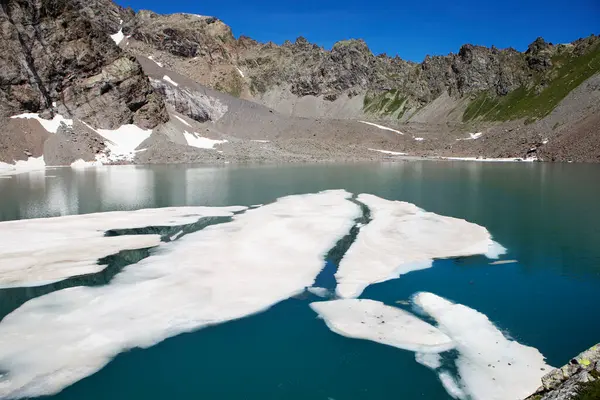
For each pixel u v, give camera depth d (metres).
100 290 22.89
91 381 15.68
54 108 103.06
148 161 99.69
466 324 19.38
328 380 15.68
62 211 43.44
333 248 29.86
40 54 102.25
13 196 52.31
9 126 93.12
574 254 28.95
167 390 15.23
